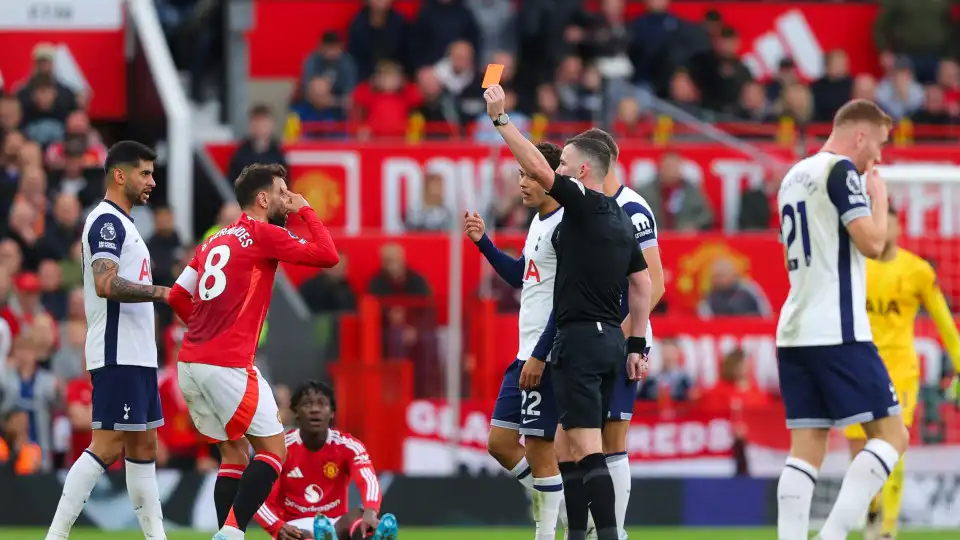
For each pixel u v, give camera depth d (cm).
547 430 2769
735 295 5428
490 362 4791
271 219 2794
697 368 5128
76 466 2808
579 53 6569
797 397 2583
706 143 6456
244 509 2683
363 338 4722
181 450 4522
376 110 6394
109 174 2828
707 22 6831
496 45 6819
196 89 6844
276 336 4684
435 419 4688
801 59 7344
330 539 2842
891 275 3459
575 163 2627
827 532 2514
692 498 4531
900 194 5416
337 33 6800
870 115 2600
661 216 5956
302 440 3062
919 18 7138
